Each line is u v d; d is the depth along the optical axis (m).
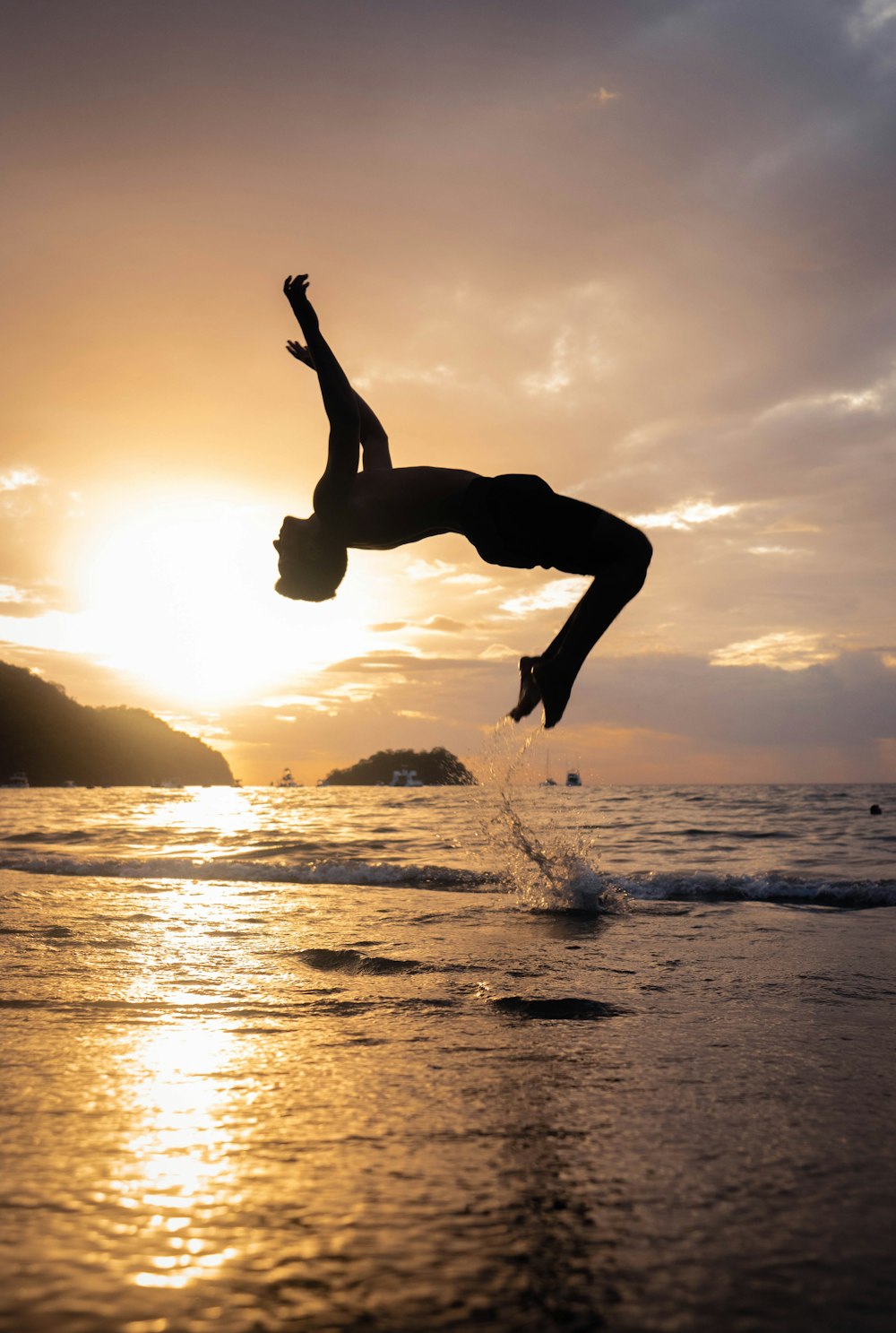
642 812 28.14
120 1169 2.21
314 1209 1.99
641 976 4.85
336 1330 1.51
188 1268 1.72
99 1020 3.78
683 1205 2.04
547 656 3.08
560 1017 3.91
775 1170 2.24
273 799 67.12
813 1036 3.57
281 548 3.16
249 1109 2.67
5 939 5.90
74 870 11.32
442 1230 1.91
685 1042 3.49
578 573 3.10
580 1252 1.81
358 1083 2.94
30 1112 2.62
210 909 7.62
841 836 18.69
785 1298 1.64
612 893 8.80
